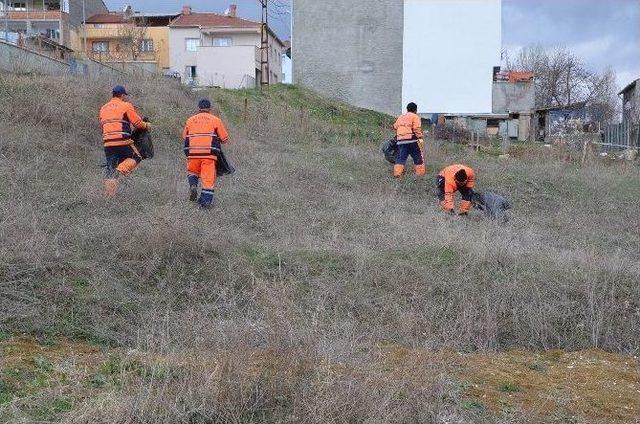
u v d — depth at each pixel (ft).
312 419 12.94
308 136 58.75
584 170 53.47
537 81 178.09
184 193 32.50
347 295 23.25
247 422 13.19
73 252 22.54
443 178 37.37
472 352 20.74
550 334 22.35
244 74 129.08
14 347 16.53
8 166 31.71
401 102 91.61
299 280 23.85
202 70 135.95
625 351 22.00
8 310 18.52
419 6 90.58
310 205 35.91
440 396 14.62
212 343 15.70
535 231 35.12
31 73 52.75
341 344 16.40
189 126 31.01
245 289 22.62
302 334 15.60
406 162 48.98
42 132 39.14
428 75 90.99
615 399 16.48
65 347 17.35
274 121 60.49
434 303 23.30
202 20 178.09
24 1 173.68
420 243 28.35
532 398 15.96
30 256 20.99
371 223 32.50
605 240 35.76
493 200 36.55
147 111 51.47
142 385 13.42
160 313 20.03
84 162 36.55
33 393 13.44
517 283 24.57
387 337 20.81
